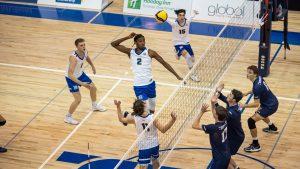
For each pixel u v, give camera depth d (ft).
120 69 65.62
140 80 50.65
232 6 77.46
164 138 49.73
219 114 41.70
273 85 61.41
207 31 75.77
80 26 78.02
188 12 79.61
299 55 68.44
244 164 47.93
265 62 62.59
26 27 77.66
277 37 73.56
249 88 60.29
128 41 72.43
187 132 52.70
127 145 51.03
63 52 70.13
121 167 47.55
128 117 43.80
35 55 69.41
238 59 67.05
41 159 48.96
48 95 60.18
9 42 72.84
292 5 82.43
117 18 80.69
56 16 81.76
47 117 55.88
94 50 70.33
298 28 76.48
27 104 58.39
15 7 85.10
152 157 43.24
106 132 53.21
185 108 54.08
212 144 42.60
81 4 84.48
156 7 81.15
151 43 72.08
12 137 52.34
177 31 61.31
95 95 55.98
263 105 48.67
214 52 63.77
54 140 51.96
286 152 49.60
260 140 51.42
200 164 47.91
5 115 56.18
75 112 56.75
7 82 62.90
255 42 71.61
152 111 52.06
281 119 54.80
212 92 55.67
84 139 52.06
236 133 44.91
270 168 47.39
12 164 48.19
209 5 78.74
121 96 59.62
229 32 68.54
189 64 61.93
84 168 47.47
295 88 60.75
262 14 61.52
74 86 53.42
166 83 62.03
